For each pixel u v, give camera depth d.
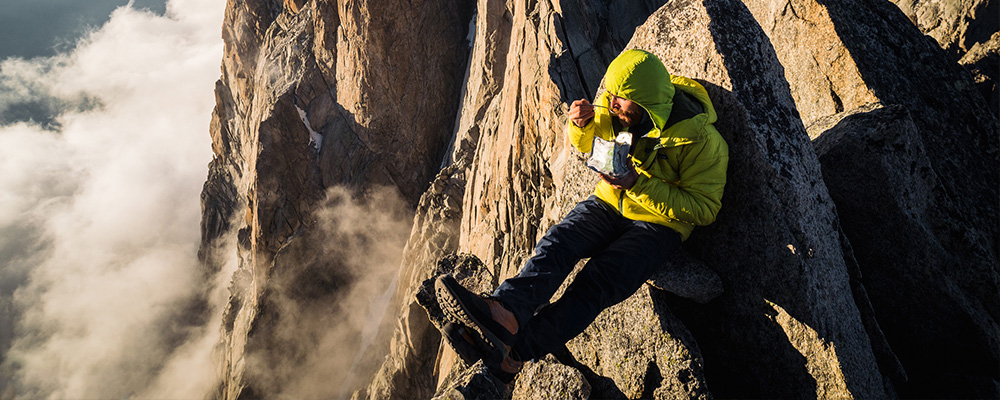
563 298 2.87
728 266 3.31
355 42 29.55
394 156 31.00
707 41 3.17
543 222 11.16
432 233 23.44
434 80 30.20
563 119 13.23
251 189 33.28
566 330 2.79
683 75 3.31
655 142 2.82
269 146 31.95
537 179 14.34
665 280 3.29
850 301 3.27
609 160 2.67
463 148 24.16
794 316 3.09
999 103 9.10
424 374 22.36
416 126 30.72
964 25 13.95
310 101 33.03
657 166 2.88
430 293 3.34
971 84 4.91
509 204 15.07
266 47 40.88
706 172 2.82
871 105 4.11
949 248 3.65
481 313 2.54
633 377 3.29
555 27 14.55
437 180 24.05
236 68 49.47
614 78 2.70
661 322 3.24
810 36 4.94
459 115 30.19
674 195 2.82
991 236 4.20
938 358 3.68
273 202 32.28
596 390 3.52
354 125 31.44
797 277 3.04
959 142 4.59
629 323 3.37
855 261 3.45
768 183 3.03
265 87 35.88
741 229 3.21
